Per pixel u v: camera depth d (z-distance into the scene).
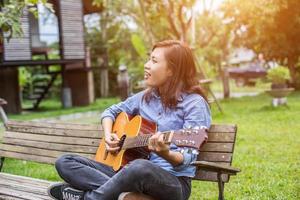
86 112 16.06
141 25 18.34
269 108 12.85
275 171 5.73
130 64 23.42
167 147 2.73
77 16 17.75
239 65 33.09
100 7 19.69
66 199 3.12
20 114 16.09
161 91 3.22
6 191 3.78
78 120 13.50
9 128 4.79
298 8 19.14
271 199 4.57
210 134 3.39
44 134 4.46
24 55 15.89
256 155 6.82
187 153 2.85
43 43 18.38
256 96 18.67
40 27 18.03
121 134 3.28
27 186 3.91
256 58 26.83
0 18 6.25
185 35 13.19
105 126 3.45
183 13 13.52
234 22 18.73
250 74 28.73
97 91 24.50
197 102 3.10
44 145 4.42
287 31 19.67
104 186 2.88
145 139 3.03
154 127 3.16
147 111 3.28
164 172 2.87
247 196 4.73
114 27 25.03
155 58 3.18
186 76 3.18
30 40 16.05
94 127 4.12
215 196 4.82
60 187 3.16
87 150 4.10
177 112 3.13
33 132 4.55
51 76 20.28
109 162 3.26
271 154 6.86
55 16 18.31
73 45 17.62
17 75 16.83
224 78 18.53
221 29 18.64
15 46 15.61
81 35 17.92
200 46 18.28
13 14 6.36
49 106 19.64
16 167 6.59
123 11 19.67
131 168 2.80
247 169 5.91
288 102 14.49
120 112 3.54
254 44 20.42
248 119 11.00
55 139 4.36
